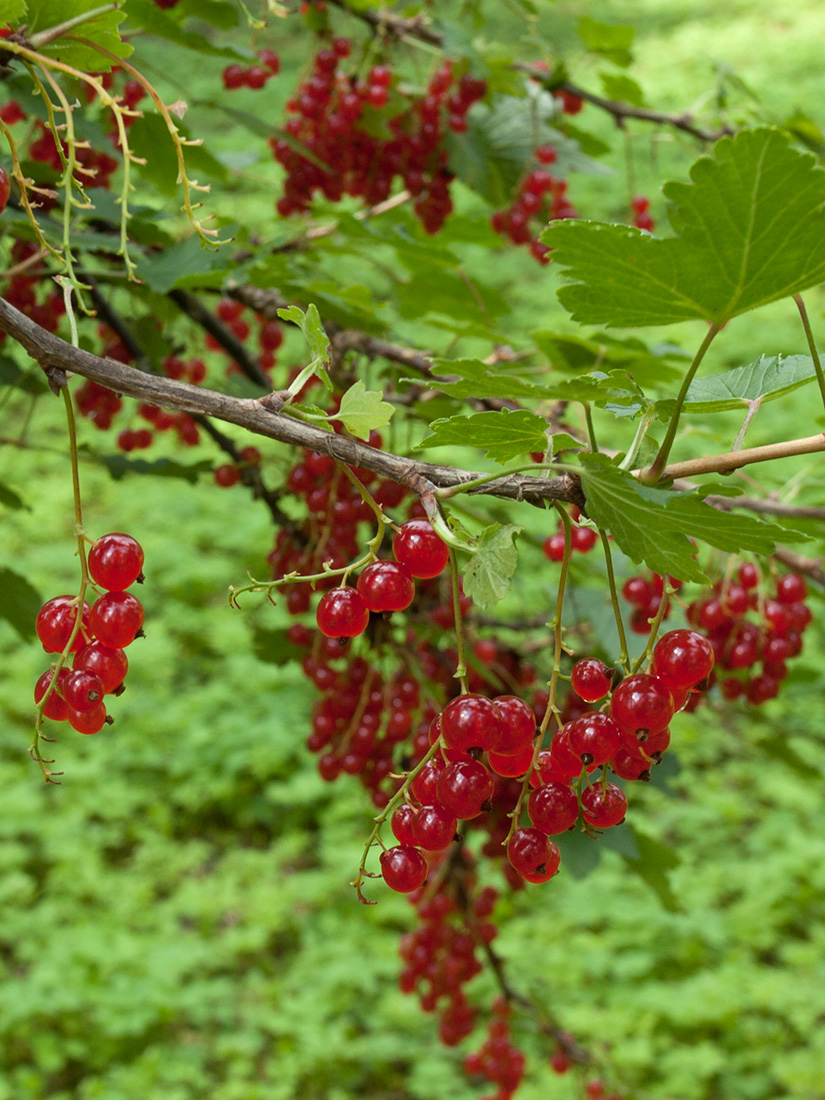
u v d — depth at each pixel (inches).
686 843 68.6
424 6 31.6
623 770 17.0
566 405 25.8
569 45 164.6
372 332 28.9
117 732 73.3
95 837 66.1
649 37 180.4
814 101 148.8
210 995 57.1
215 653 82.2
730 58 169.2
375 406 16.4
